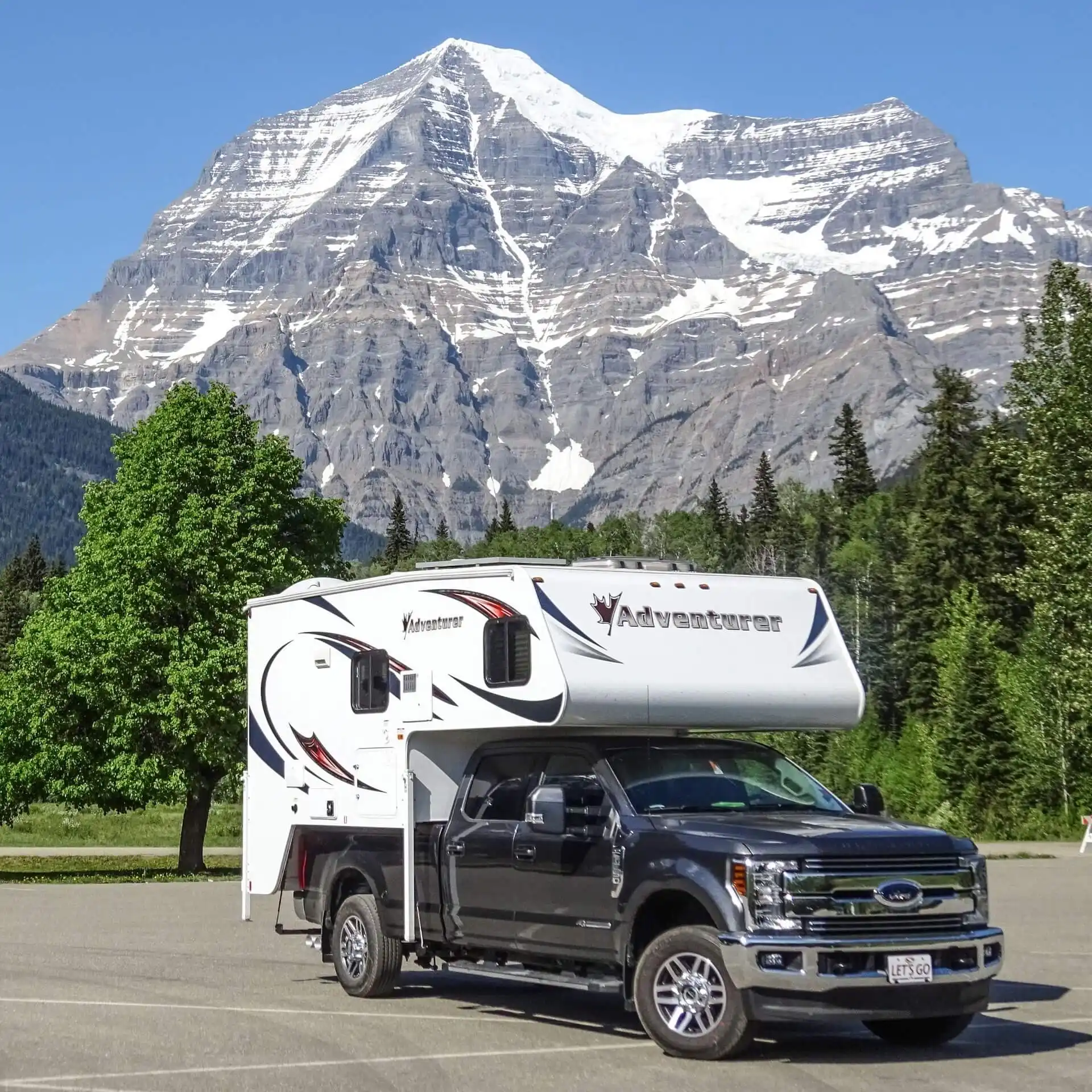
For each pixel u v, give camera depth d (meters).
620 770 12.26
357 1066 10.69
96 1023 12.52
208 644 34.34
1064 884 27.92
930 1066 10.78
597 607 12.77
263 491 35.91
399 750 13.84
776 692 13.12
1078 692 38.41
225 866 37.78
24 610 142.88
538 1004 13.91
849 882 10.85
